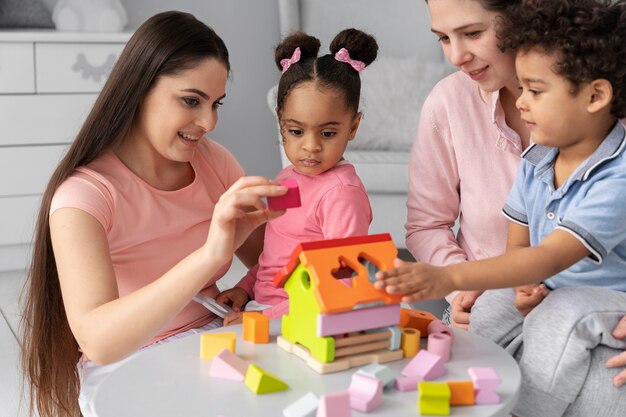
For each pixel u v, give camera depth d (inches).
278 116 66.4
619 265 55.1
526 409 53.0
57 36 113.7
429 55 136.4
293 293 47.6
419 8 135.1
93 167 55.7
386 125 118.3
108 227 54.9
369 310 45.8
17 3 123.3
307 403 40.3
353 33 65.6
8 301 100.8
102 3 120.3
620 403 51.8
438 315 95.6
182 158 56.5
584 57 50.9
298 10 131.8
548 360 51.9
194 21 56.4
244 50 142.1
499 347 49.9
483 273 48.2
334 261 45.8
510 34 53.6
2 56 112.0
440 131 67.8
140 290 46.7
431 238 68.8
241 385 43.9
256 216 49.9
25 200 116.3
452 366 46.7
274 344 49.1
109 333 45.8
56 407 57.6
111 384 43.9
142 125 56.3
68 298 48.4
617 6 52.7
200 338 50.0
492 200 66.3
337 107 63.0
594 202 51.6
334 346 45.1
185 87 53.9
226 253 45.6
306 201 64.5
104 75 117.4
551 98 52.3
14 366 80.4
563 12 51.3
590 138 53.9
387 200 110.9
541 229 57.6
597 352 52.4
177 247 59.1
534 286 56.3
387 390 43.5
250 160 146.1
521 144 65.1
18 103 113.8
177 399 42.3
